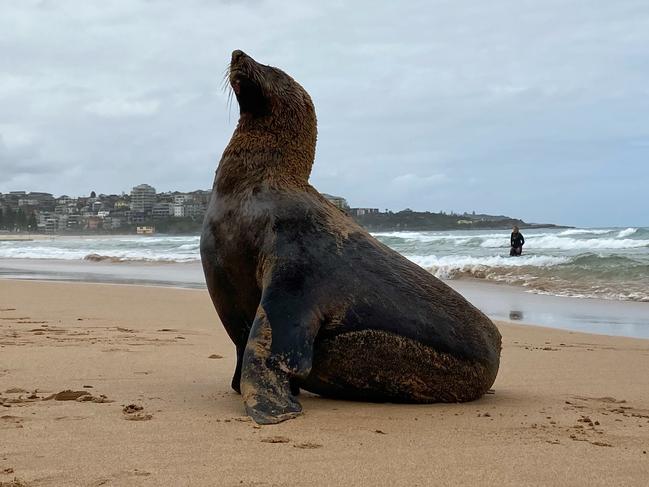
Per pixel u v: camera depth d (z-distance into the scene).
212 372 7.66
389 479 3.91
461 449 4.58
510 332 12.65
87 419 5.14
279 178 6.58
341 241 6.36
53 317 13.04
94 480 3.76
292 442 4.61
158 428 4.91
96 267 32.72
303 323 5.76
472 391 6.53
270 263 6.07
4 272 29.55
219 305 6.59
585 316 15.34
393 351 6.19
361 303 6.11
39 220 199.50
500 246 39.75
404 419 5.50
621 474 4.12
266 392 5.40
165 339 10.36
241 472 3.94
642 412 6.07
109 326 11.84
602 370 8.51
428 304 6.41
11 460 4.10
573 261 25.38
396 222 117.69
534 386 7.45
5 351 8.68
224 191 6.58
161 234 153.75
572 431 5.19
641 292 19.12
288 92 6.77
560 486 3.89
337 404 6.12
